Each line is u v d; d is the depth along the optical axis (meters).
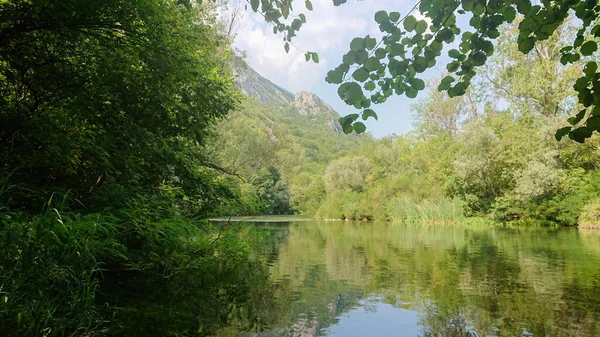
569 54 2.03
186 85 5.90
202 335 2.63
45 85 4.37
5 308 2.14
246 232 10.02
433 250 8.12
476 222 21.45
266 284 4.44
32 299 2.31
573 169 18.72
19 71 4.22
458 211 22.41
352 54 1.80
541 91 20.55
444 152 26.27
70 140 3.87
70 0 3.92
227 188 6.85
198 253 5.81
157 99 5.48
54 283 2.55
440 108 29.84
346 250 8.12
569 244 9.27
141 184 5.63
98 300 3.33
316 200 42.34
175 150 5.92
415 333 2.76
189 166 5.92
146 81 5.14
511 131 21.69
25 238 2.50
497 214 20.89
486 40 1.96
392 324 2.96
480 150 22.30
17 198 3.78
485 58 2.00
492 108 24.92
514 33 20.09
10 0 3.71
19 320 2.06
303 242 10.12
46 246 2.57
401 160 36.69
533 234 12.80
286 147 49.28
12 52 4.07
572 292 4.04
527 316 3.15
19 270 2.36
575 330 2.78
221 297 3.75
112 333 2.53
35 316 2.21
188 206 6.88
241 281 4.57
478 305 3.52
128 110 5.46
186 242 5.48
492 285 4.43
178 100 6.03
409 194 27.19
